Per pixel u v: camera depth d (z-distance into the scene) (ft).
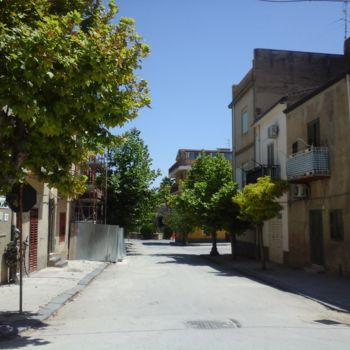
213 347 23.16
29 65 23.27
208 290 47.85
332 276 59.00
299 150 71.41
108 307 37.42
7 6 25.75
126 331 27.66
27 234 55.36
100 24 29.27
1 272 46.70
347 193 57.36
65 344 24.36
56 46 24.21
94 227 85.05
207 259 98.17
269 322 30.83
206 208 94.22
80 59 25.34
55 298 40.04
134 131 125.39
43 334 27.20
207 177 102.17
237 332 27.12
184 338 25.38
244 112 106.42
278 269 70.44
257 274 63.52
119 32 28.30
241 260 91.09
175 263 85.56
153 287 50.16
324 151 62.28
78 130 28.55
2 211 45.60
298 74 100.37
